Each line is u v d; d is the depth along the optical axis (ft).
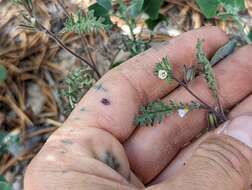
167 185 0.35
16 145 0.68
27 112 0.71
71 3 0.76
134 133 0.48
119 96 0.47
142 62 0.49
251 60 0.50
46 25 0.75
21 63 0.74
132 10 0.58
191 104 0.48
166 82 0.49
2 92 0.72
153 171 0.49
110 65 0.66
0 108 0.71
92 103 0.46
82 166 0.38
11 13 0.76
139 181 0.46
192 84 0.50
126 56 0.65
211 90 0.49
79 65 0.73
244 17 0.73
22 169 0.68
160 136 0.48
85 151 0.40
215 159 0.37
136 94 0.48
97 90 0.47
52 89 0.72
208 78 0.47
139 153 0.48
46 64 0.74
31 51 0.75
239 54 0.51
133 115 0.47
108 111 0.46
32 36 0.75
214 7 0.54
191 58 0.50
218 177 0.36
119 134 0.46
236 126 0.41
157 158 0.48
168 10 0.76
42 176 0.37
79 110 0.46
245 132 0.41
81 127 0.44
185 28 0.75
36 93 0.72
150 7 0.60
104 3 0.57
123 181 0.38
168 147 0.49
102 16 0.60
